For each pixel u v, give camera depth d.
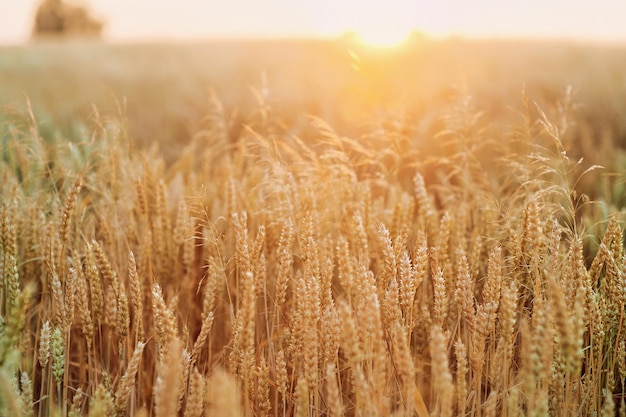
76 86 12.16
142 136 7.82
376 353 1.69
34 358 2.37
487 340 2.36
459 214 2.93
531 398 1.69
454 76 10.89
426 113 6.84
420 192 2.95
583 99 8.64
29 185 3.41
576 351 1.68
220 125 5.03
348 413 2.33
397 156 3.79
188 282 2.92
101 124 3.60
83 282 2.17
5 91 10.27
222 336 2.88
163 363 1.84
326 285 2.09
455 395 2.12
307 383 1.88
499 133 5.45
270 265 2.87
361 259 2.21
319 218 2.86
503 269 2.44
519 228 2.50
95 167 3.88
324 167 3.25
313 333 1.85
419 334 2.38
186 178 4.52
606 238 2.17
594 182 4.30
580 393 2.06
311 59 14.56
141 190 2.98
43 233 2.76
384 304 1.97
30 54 18.42
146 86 12.20
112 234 3.07
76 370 2.78
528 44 17.83
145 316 2.90
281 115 8.20
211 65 14.95
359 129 6.26
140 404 2.54
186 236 2.64
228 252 2.99
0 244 2.38
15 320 1.57
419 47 13.78
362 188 3.21
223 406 1.32
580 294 1.92
